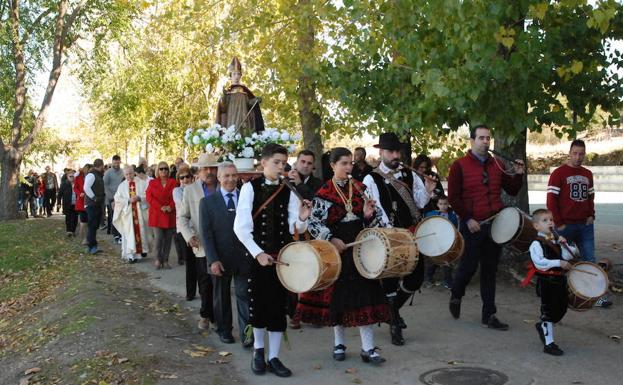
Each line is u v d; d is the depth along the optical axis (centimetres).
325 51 1300
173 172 1716
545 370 599
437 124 937
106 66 2308
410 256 598
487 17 762
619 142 4497
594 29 913
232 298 960
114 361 624
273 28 1445
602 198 3216
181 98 2827
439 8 813
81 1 2212
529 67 818
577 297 643
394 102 1018
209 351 685
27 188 2842
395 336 691
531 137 4841
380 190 696
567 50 926
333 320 621
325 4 1198
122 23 2150
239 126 1081
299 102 1401
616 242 1420
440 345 684
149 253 1462
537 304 861
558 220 860
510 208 716
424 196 732
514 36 872
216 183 850
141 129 2873
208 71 2441
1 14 2258
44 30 2288
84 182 1574
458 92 811
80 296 922
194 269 944
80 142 4653
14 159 2331
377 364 623
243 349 692
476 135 734
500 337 710
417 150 1231
